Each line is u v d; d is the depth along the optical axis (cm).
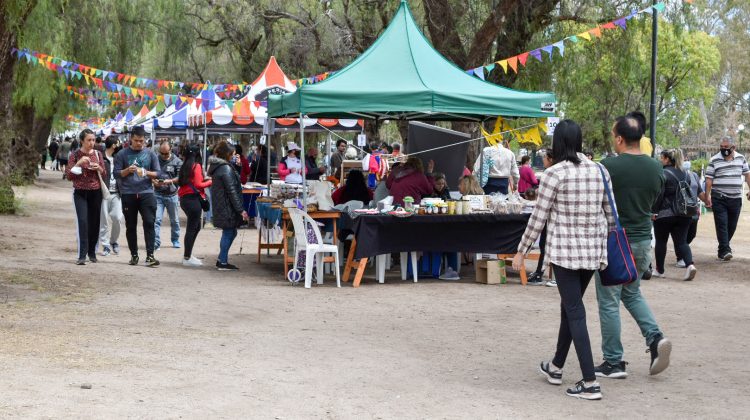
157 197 1608
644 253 705
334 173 2445
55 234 1772
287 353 770
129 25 2986
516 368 734
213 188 1351
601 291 701
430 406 606
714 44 5134
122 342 778
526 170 1827
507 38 2305
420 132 1645
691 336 883
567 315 649
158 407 558
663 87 5200
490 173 1648
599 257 643
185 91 3669
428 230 1235
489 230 1248
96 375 639
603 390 665
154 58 3469
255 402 592
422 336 867
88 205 1316
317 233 1213
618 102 4216
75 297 1008
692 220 1446
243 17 3459
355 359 753
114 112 5344
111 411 538
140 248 1627
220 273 1319
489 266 1249
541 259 1255
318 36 3391
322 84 1237
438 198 1287
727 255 1553
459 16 2319
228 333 854
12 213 2131
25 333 788
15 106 3123
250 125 2362
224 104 2039
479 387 667
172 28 3212
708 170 1551
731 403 629
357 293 1154
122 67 2998
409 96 1205
